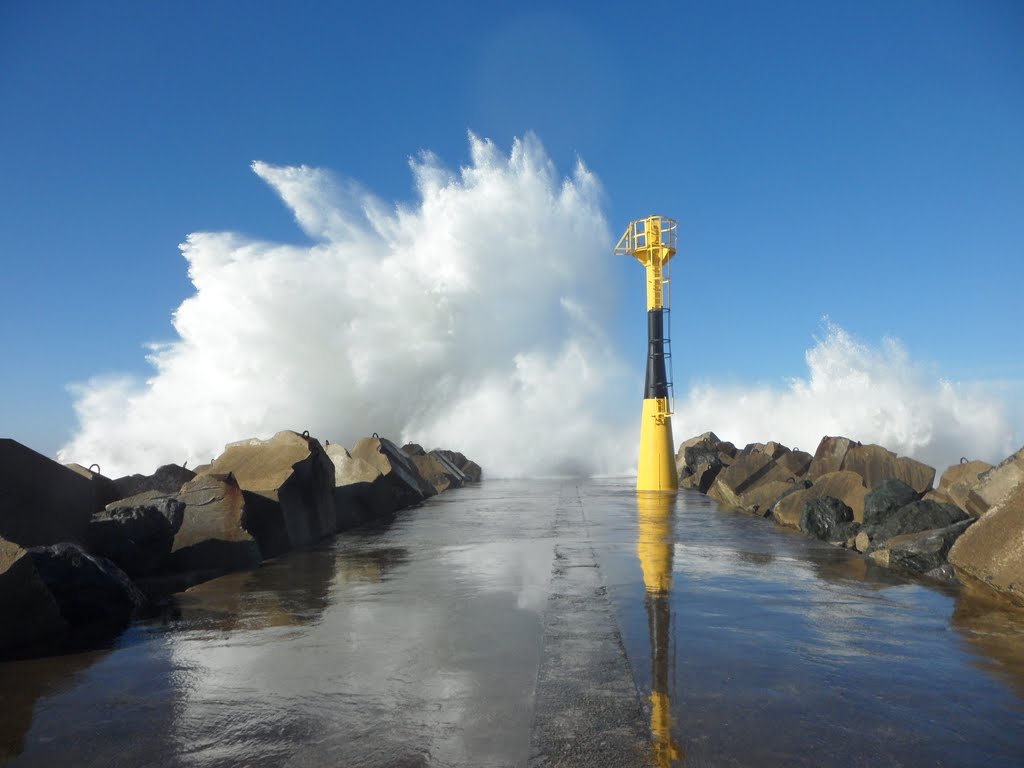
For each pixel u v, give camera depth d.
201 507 7.79
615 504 15.21
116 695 3.62
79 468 9.45
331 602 5.76
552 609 5.29
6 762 2.88
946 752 2.86
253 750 2.95
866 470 14.20
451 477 22.97
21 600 4.64
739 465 15.34
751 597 5.71
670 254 19.14
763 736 3.01
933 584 6.25
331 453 14.00
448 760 2.81
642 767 2.73
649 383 19.45
